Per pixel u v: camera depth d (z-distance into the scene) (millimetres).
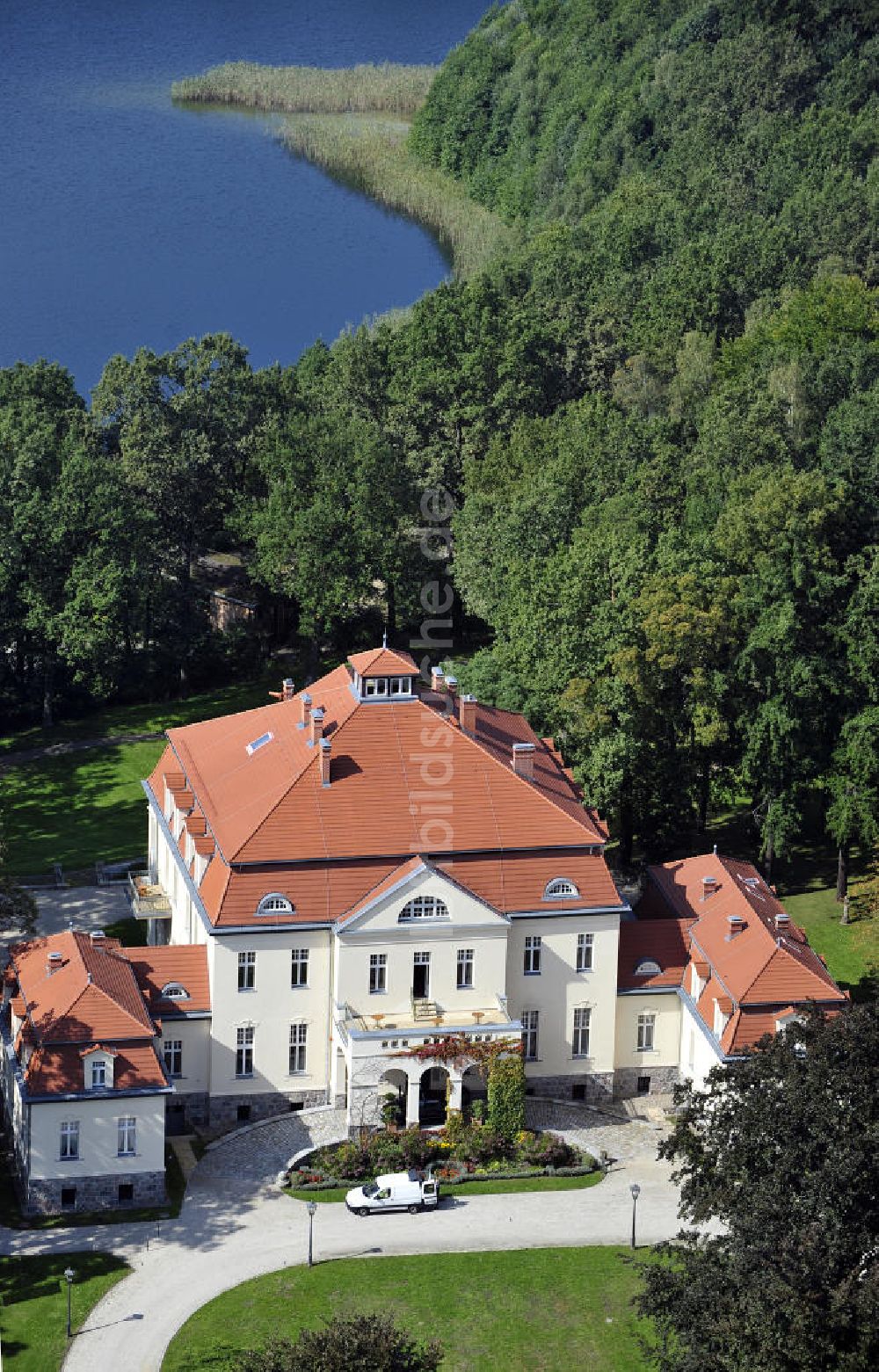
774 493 147875
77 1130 100625
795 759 138500
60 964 106625
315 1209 99188
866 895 133750
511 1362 89562
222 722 126312
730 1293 78312
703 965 114312
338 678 121500
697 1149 87188
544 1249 98812
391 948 109250
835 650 141500
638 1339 90312
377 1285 95000
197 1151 107562
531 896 112188
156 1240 98500
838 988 113188
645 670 136250
